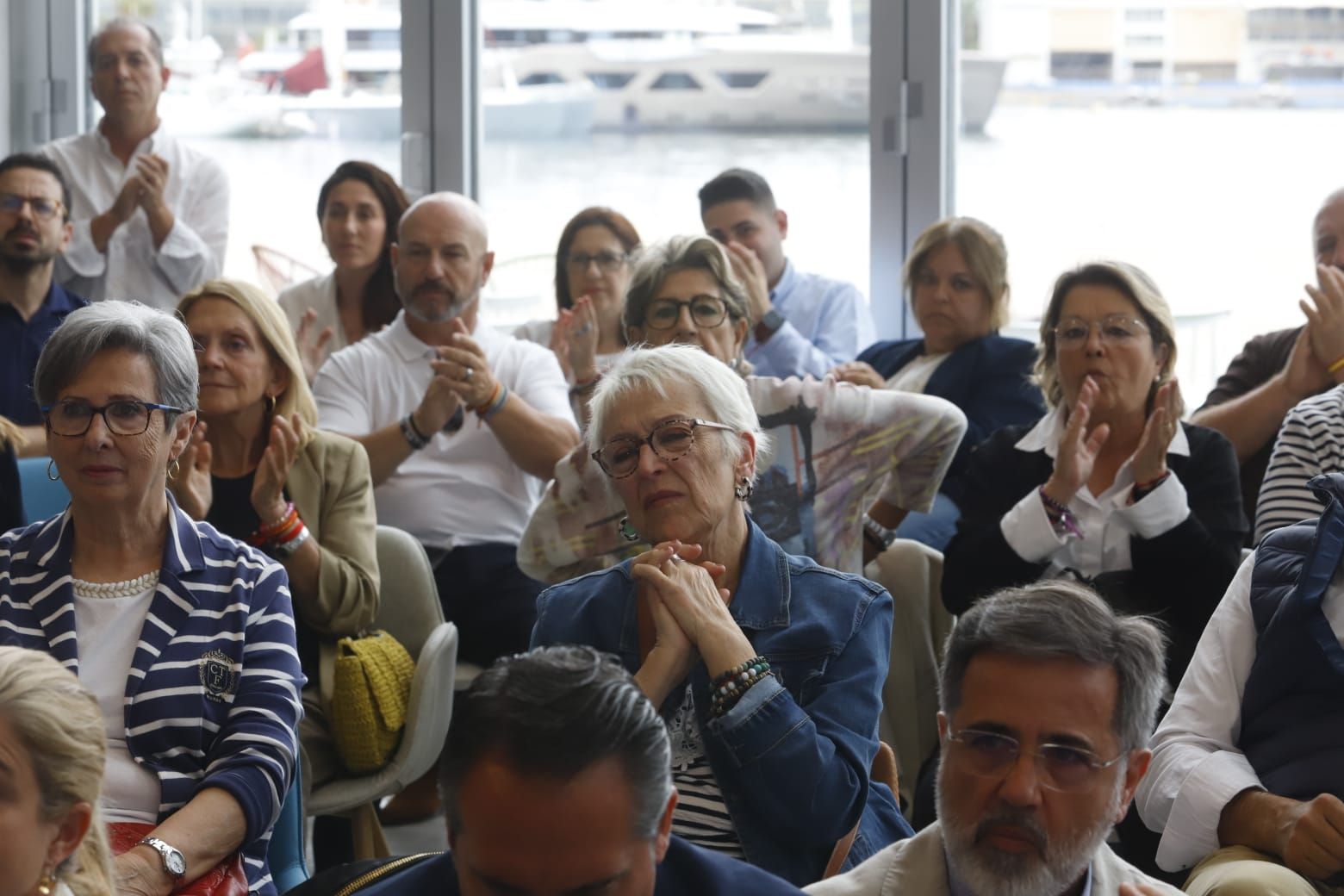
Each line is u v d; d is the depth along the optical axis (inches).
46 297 168.2
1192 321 171.8
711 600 77.4
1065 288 116.3
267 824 82.0
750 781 74.3
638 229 186.5
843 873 68.3
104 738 61.1
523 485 144.2
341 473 112.3
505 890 46.2
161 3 203.3
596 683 47.2
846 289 173.5
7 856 57.2
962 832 57.4
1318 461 111.6
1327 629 84.8
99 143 193.9
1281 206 167.8
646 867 47.2
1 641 83.9
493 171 195.9
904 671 111.5
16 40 209.5
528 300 195.8
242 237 202.7
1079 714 56.2
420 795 139.3
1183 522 106.3
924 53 177.0
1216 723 87.6
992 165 177.3
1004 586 108.1
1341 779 82.0
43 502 119.4
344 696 105.9
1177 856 84.4
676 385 82.7
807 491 108.3
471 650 139.6
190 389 87.5
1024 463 115.9
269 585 87.5
